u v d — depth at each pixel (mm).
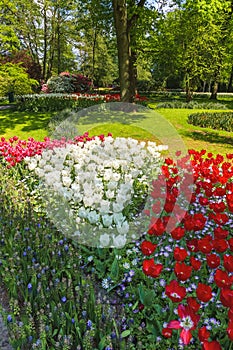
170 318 2293
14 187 4922
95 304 2529
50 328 2250
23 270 2928
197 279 2795
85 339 2092
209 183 4020
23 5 27000
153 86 36969
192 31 18562
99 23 19141
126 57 12375
